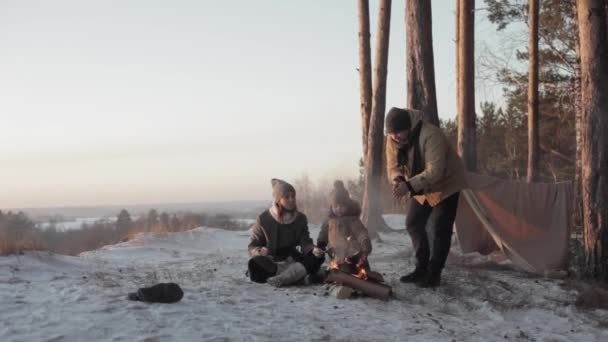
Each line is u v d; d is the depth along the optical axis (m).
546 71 22.34
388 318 5.29
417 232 6.86
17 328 4.18
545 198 8.10
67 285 6.04
